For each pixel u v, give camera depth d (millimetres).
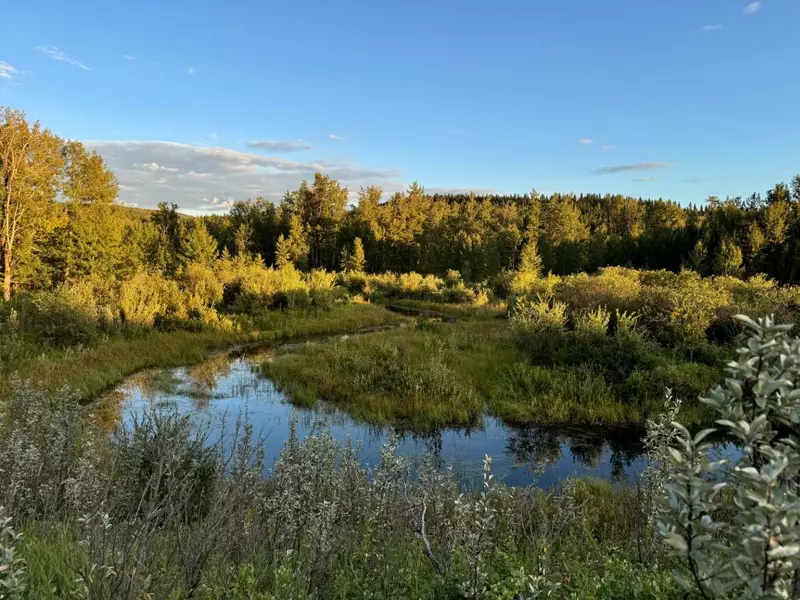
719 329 13945
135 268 28438
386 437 9172
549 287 23438
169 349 15508
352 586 2676
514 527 4371
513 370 12352
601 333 12648
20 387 7027
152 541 2646
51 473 4332
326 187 65688
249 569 2461
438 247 57531
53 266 24938
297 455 3949
